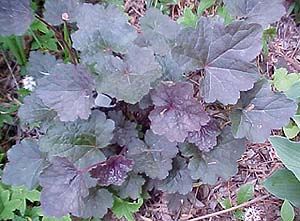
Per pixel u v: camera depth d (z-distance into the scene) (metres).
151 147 0.43
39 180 0.39
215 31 0.39
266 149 0.50
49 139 0.41
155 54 0.44
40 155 0.44
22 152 0.44
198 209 0.47
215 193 0.47
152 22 0.46
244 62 0.40
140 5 0.55
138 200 0.44
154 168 0.42
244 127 0.42
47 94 0.39
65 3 0.46
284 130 0.47
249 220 0.46
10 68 0.52
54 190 0.38
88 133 0.41
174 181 0.44
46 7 0.46
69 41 0.50
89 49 0.42
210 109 0.48
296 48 0.55
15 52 0.50
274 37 0.55
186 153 0.44
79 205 0.39
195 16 0.52
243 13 0.44
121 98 0.38
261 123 0.41
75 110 0.39
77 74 0.40
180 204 0.46
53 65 0.47
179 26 0.46
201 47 0.39
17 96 0.51
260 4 0.44
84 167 0.40
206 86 0.40
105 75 0.39
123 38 0.42
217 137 0.44
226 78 0.40
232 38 0.39
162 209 0.46
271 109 0.42
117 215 0.44
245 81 0.40
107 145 0.42
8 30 0.43
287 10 0.56
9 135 0.50
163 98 0.40
